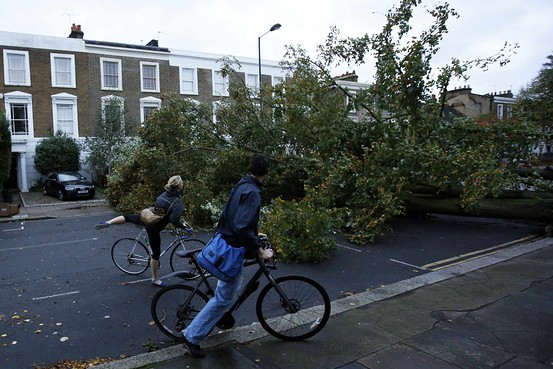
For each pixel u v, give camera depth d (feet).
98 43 81.15
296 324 12.92
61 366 11.50
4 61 73.05
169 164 38.11
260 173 11.43
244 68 95.09
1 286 19.44
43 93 76.23
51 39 76.13
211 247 11.40
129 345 12.90
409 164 29.37
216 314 11.52
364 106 34.12
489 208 32.89
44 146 73.87
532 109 65.10
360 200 29.01
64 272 21.79
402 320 14.48
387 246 27.17
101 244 29.30
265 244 12.50
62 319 15.14
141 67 84.33
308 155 37.55
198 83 90.53
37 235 33.99
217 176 38.09
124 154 52.65
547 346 12.43
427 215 39.04
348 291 18.25
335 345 12.48
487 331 13.52
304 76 35.96
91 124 80.28
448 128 33.47
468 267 21.57
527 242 28.53
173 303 12.96
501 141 32.19
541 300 16.49
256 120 37.70
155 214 18.02
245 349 12.20
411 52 31.86
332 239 25.35
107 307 16.37
